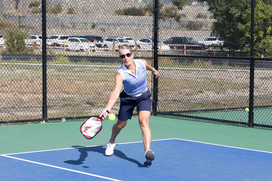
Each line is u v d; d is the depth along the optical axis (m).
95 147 8.77
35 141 9.32
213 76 24.30
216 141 9.57
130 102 7.47
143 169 7.05
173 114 12.69
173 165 7.34
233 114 13.53
